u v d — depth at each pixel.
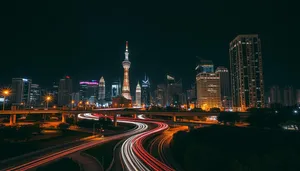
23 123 195.12
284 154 79.56
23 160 78.44
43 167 67.50
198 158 84.81
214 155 85.25
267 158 78.38
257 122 135.75
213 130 124.56
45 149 91.75
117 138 124.00
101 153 94.44
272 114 138.88
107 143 112.31
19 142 117.50
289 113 144.12
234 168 76.31
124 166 77.19
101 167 73.44
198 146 92.56
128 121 199.50
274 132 105.31
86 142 112.31
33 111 195.00
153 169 74.44
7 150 100.56
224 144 105.75
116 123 188.88
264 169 75.50
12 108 194.75
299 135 96.25
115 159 85.62
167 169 74.62
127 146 107.19
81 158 83.81
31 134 132.25
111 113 193.00
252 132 111.50
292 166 73.56
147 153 95.19
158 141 129.12
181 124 166.12
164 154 103.56
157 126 168.12
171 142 121.56
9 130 127.38
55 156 85.06
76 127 176.38
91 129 165.88
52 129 164.50
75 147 100.62
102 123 185.62
